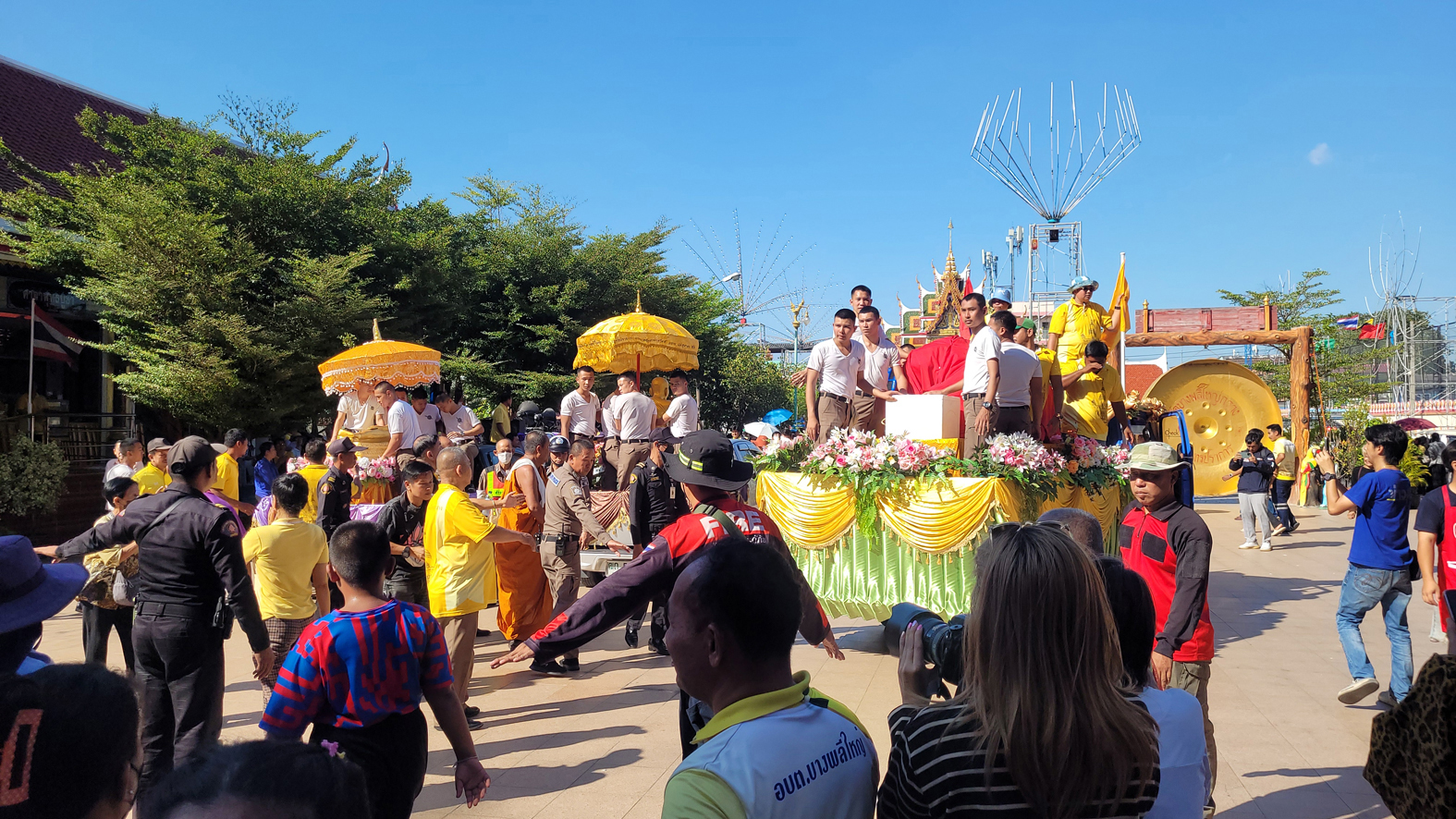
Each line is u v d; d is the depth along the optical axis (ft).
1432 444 53.26
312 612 18.84
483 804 15.05
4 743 4.83
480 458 50.72
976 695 6.16
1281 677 22.62
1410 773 6.12
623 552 29.73
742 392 115.14
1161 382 66.49
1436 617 25.75
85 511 54.34
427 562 19.93
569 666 24.22
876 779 6.59
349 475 28.76
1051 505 25.17
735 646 6.40
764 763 5.83
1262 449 46.55
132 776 5.45
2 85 69.46
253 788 4.42
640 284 86.28
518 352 83.87
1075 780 5.77
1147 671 7.75
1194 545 13.30
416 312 68.74
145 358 53.11
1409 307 121.60
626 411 38.19
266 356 53.36
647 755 17.46
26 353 58.70
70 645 28.22
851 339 30.17
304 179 60.75
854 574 25.91
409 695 10.78
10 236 55.83
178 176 58.29
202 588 14.64
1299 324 113.80
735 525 11.25
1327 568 39.88
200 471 15.07
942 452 25.70
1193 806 7.27
